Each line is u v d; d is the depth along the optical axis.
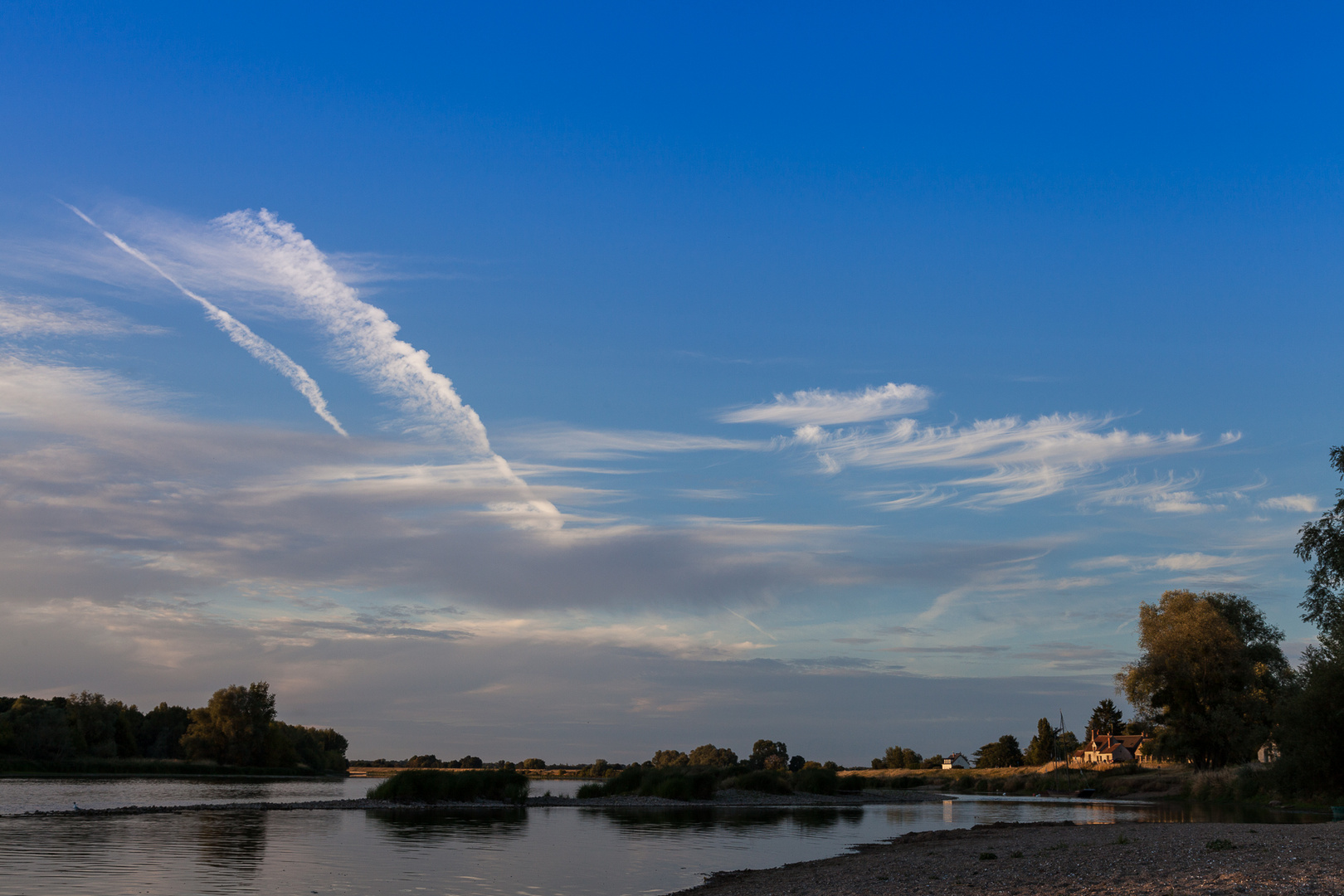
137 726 179.62
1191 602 94.81
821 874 33.16
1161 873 25.17
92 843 41.81
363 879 32.12
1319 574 51.81
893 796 120.25
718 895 28.66
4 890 28.09
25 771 137.75
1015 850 36.53
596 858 40.56
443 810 74.94
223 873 32.66
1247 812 65.94
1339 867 22.80
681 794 95.19
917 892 25.80
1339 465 50.94
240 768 167.12
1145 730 98.19
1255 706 86.38
